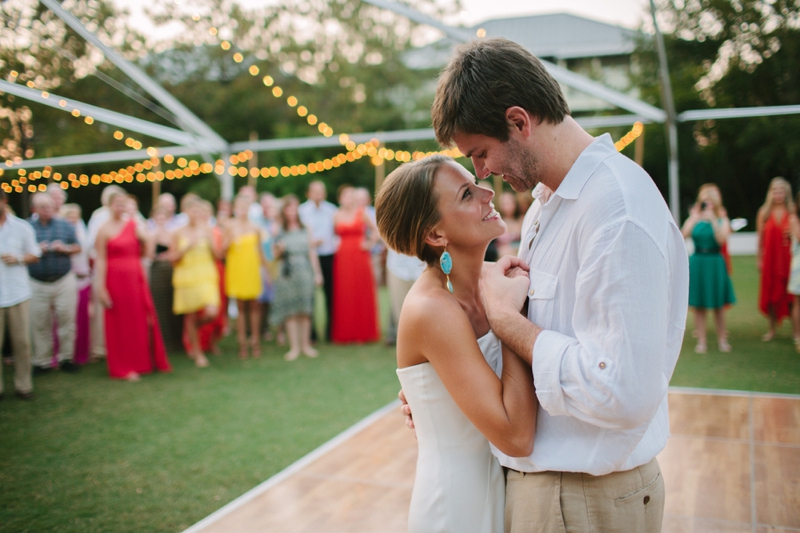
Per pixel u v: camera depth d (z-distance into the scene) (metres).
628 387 0.93
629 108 6.75
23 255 4.45
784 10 5.30
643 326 0.94
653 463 1.18
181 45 16.27
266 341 6.93
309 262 5.97
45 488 2.87
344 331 6.54
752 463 2.76
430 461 1.27
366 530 2.32
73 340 5.40
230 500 2.71
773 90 5.93
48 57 5.51
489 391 1.11
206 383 4.90
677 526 2.24
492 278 1.16
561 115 1.10
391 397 4.36
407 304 1.23
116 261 5.07
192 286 5.50
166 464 3.16
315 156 18.98
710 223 5.12
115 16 6.48
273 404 4.25
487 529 1.25
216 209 16.62
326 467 2.96
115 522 2.51
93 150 6.88
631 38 12.02
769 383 4.04
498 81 1.06
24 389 4.46
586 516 1.10
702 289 5.13
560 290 1.09
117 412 4.11
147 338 5.22
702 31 6.07
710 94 6.64
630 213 0.98
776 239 5.36
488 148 1.11
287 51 20.16
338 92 20.42
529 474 1.17
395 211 1.24
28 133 5.62
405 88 20.80
